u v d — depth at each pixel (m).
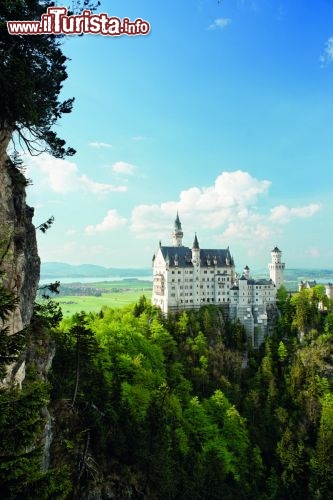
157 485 58.22
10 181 37.88
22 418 17.14
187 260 184.12
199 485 70.31
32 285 41.47
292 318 177.75
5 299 18.47
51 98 41.94
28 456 17.19
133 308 164.88
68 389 57.03
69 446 47.88
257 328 177.75
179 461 73.12
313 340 160.00
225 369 142.00
